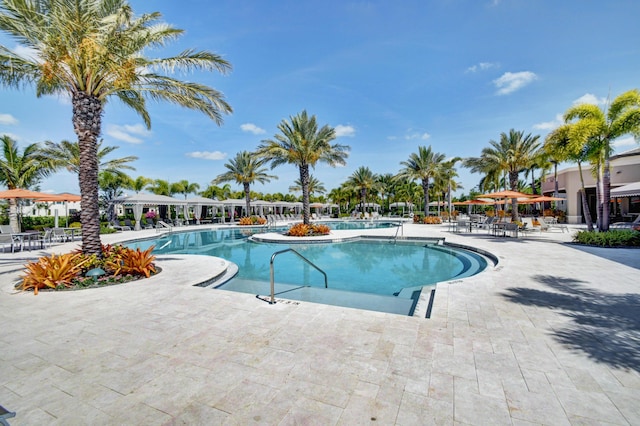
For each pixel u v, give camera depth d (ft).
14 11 19.39
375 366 9.11
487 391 7.78
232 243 51.75
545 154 44.68
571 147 37.78
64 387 8.29
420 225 85.92
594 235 36.63
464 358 9.53
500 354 9.77
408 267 31.24
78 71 21.86
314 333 11.68
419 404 7.29
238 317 13.64
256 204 119.34
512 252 31.35
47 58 21.12
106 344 11.03
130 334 11.92
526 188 152.35
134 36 23.34
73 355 10.19
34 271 19.34
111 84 24.16
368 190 146.51
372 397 7.60
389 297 18.48
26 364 9.59
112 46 21.67
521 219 80.59
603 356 9.56
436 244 45.21
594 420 6.68
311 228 56.75
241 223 90.79
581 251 31.73
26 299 16.93
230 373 8.89
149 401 7.61
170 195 126.31
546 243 38.93
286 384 8.25
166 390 8.07
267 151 56.75
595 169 44.93
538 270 22.35
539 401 7.36
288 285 22.33
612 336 11.02
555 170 86.69
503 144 72.43
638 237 34.19
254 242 52.21
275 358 9.74
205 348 10.58
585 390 7.79
